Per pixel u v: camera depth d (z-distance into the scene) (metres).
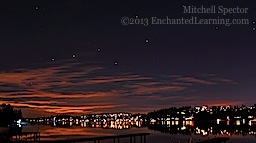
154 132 56.62
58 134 50.41
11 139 34.16
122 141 33.12
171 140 36.44
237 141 35.47
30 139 35.59
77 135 47.94
